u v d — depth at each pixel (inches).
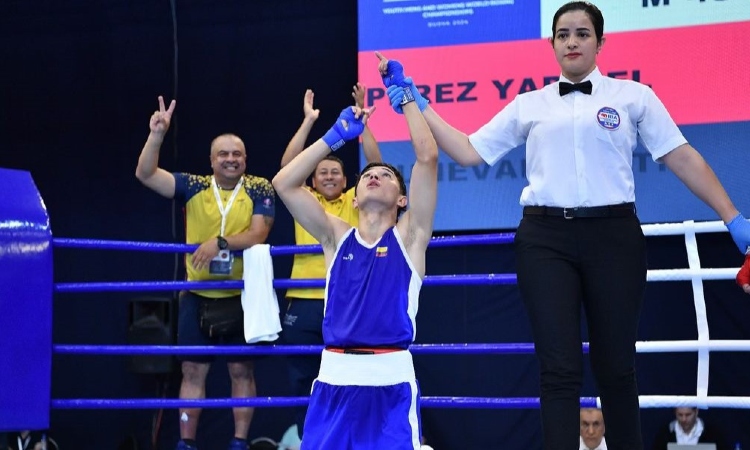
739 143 195.8
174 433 224.7
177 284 158.4
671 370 205.6
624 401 109.0
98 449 227.0
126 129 235.0
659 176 197.8
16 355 150.2
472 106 207.2
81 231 234.1
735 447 194.9
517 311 214.1
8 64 240.1
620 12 202.4
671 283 207.9
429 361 216.1
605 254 108.2
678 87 198.8
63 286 156.7
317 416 113.7
